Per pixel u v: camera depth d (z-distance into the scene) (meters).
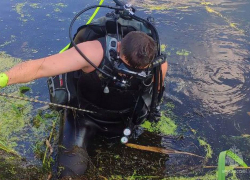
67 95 2.07
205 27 3.79
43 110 2.57
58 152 2.08
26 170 2.05
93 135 2.25
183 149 2.30
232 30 3.74
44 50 3.25
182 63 3.17
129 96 2.01
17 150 2.21
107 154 2.23
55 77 2.17
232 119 2.58
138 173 2.11
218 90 2.86
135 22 2.07
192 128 2.49
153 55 1.77
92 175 2.04
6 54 3.16
